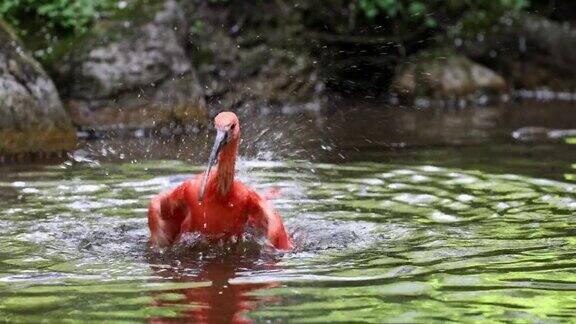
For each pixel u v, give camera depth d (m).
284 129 17.00
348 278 8.38
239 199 9.54
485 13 23.73
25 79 15.16
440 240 9.73
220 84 19.80
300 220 10.59
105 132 17.06
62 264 8.94
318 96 20.70
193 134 17.12
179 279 8.41
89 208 11.11
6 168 13.60
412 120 18.89
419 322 7.14
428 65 22.27
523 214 10.80
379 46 21.83
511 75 23.59
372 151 15.07
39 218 10.62
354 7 21.94
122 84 17.47
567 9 25.14
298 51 20.92
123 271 8.71
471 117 19.52
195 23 19.95
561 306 7.54
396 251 9.34
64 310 7.43
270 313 7.36
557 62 23.59
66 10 18.03
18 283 8.24
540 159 14.34
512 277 8.38
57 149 15.24
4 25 15.41
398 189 12.17
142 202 11.42
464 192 11.97
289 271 8.65
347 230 10.19
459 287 8.06
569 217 10.64
